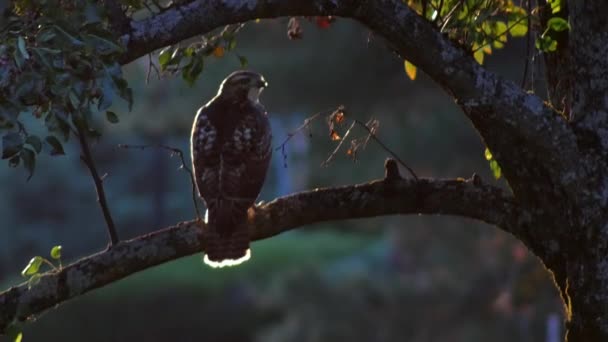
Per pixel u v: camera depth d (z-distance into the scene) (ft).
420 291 107.14
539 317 81.46
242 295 171.63
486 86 30.01
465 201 32.83
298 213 33.17
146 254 32.40
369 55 104.94
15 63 26.94
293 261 193.57
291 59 106.73
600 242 30.68
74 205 237.04
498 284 98.99
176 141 240.53
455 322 104.17
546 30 30.66
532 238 32.27
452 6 33.01
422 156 114.93
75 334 163.32
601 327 30.94
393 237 115.24
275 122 138.82
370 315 110.52
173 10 29.89
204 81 108.78
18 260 228.63
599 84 30.68
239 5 29.89
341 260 192.95
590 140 30.55
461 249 105.91
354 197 33.14
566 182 30.60
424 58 30.07
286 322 116.26
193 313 167.73
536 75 35.09
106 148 242.37
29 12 28.09
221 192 33.91
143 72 112.57
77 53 26.84
